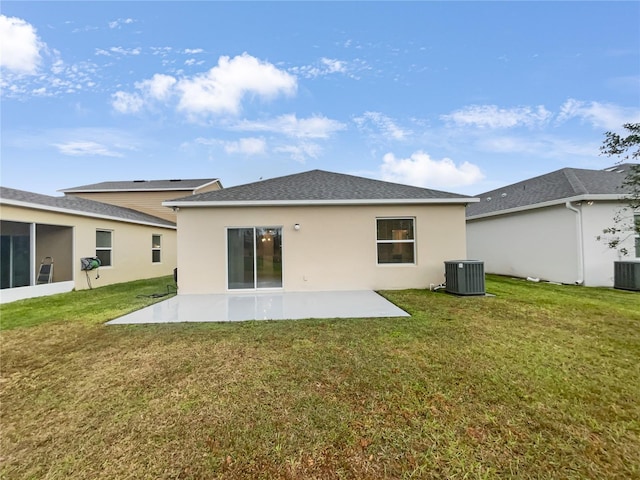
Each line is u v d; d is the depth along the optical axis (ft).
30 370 13.00
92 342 16.15
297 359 13.52
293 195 31.50
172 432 8.84
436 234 31.35
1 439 8.77
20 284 32.58
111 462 7.79
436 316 20.25
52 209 31.94
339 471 7.35
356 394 10.61
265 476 7.24
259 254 30.78
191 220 30.45
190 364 13.21
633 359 13.24
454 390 10.77
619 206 32.27
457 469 7.34
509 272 41.98
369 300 25.81
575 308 22.16
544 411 9.52
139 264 47.47
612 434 8.50
